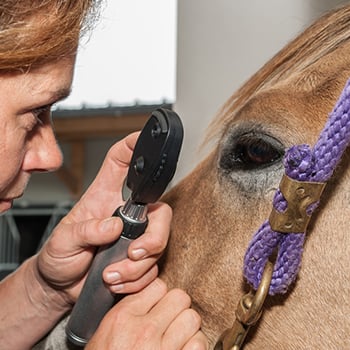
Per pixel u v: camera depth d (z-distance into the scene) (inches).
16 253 183.5
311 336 41.8
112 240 43.8
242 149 44.4
